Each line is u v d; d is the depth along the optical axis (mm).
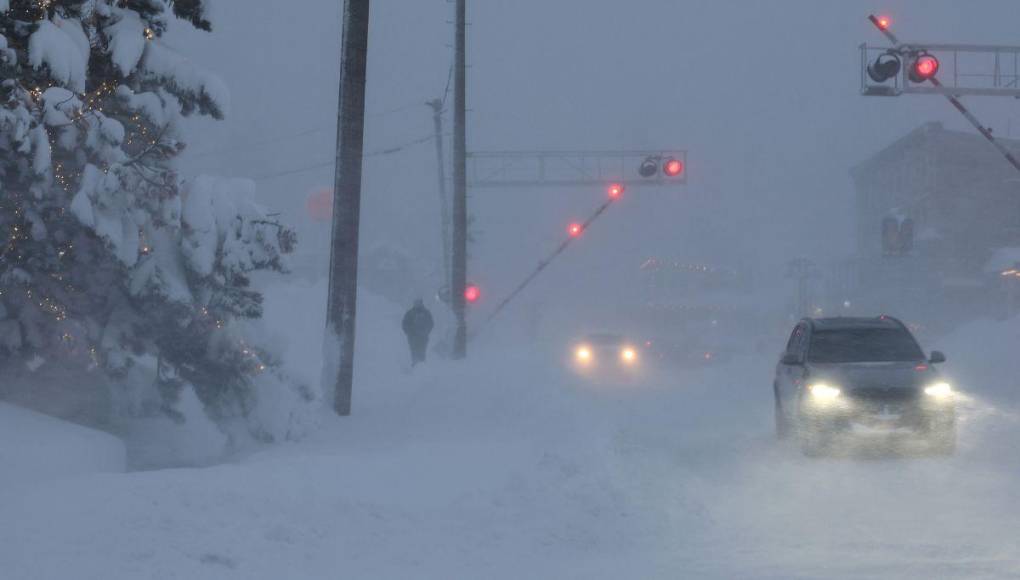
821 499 22188
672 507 20031
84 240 23250
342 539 16547
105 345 23812
